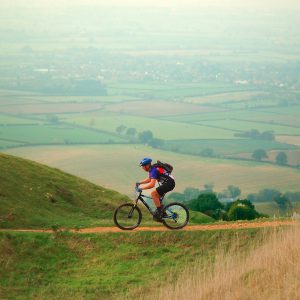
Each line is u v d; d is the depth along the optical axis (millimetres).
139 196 29281
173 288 23750
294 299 19641
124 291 25188
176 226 29281
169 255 27984
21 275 26203
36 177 38438
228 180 185125
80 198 38188
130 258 27891
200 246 28406
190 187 168125
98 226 30656
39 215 33344
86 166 192875
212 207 53531
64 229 29781
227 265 23906
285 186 176875
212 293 21922
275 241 25156
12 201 33812
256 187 174625
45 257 27625
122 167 192375
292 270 21672
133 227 29562
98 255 28156
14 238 28156
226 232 29141
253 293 20906
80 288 25531
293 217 30609
